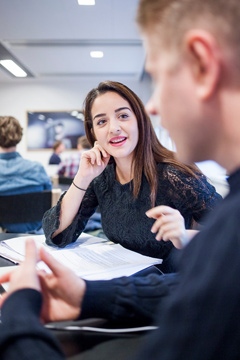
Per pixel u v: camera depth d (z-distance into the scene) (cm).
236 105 30
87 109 112
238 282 26
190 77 31
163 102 33
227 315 26
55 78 634
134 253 91
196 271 28
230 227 28
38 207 184
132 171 106
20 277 45
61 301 51
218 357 26
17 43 407
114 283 55
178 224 80
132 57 488
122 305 51
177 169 103
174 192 102
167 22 31
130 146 103
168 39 31
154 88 35
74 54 465
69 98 673
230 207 30
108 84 104
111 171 113
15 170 189
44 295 51
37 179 196
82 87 669
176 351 26
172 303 29
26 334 36
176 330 27
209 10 29
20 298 41
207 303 26
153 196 103
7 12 315
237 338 26
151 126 105
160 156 107
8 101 668
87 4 298
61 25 348
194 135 33
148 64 34
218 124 31
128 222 105
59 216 105
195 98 31
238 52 29
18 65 521
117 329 49
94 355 43
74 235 108
